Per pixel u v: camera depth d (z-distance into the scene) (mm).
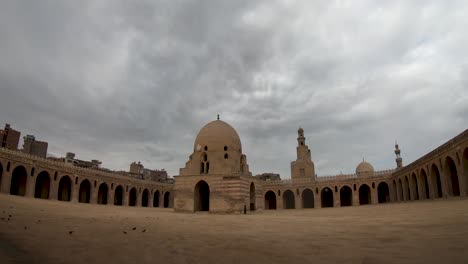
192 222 18531
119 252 9188
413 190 54781
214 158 42406
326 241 11055
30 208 21094
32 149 62969
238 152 44438
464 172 35438
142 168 91750
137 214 27266
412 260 7789
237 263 8367
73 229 12219
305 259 8570
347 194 79312
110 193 61844
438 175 48031
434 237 10344
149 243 10578
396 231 12398
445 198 39469
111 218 18797
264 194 73875
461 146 35531
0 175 44531
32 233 10648
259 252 9492
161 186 76750
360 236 11844
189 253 9398
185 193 40188
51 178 49875
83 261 8156
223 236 12445
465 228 11516
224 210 37781
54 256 8398
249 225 17156
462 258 7570
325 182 70375
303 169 76875
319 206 69625
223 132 43719
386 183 67562
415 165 51906
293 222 19000
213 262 8469
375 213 26422
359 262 8031
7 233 10156
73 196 53500
